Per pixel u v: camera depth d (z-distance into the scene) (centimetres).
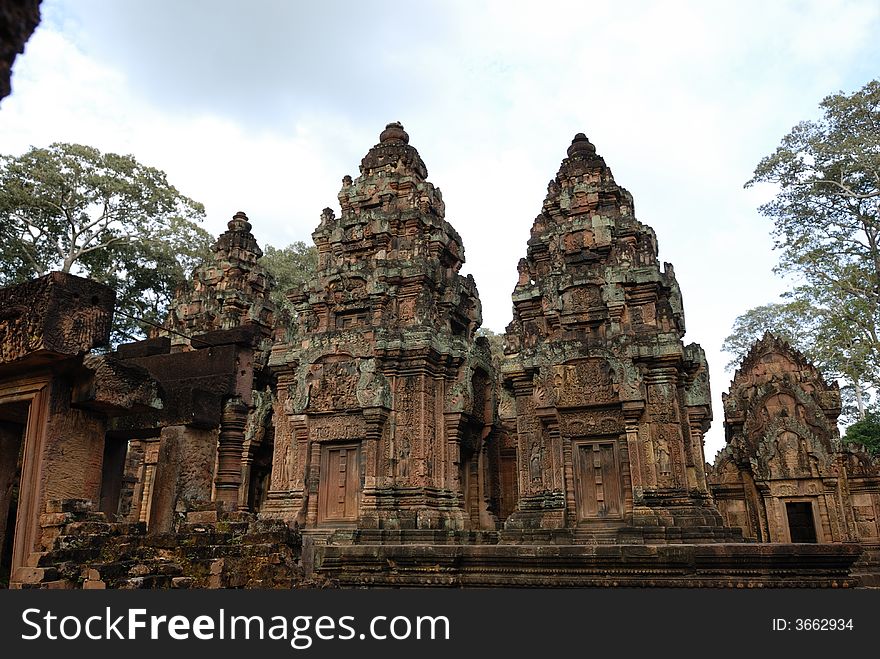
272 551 1033
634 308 2269
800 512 2731
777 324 4044
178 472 1202
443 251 2878
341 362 2573
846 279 3278
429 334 2516
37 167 3244
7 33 303
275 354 2753
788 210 3534
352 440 2488
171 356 1400
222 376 1311
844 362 3262
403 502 2364
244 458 2936
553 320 2370
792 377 2789
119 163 3453
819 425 2642
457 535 2308
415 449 2428
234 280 3516
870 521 2523
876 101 3225
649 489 2050
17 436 1075
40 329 848
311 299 2759
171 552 905
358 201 2936
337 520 2411
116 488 1313
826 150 3259
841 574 1338
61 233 3434
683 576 1410
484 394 2795
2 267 3322
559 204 2586
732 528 2000
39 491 870
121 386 938
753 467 2677
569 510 2120
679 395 2189
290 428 2628
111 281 3553
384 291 2634
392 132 3091
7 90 304
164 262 3656
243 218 3731
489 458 2816
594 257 2397
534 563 1492
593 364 2203
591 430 2175
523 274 2488
